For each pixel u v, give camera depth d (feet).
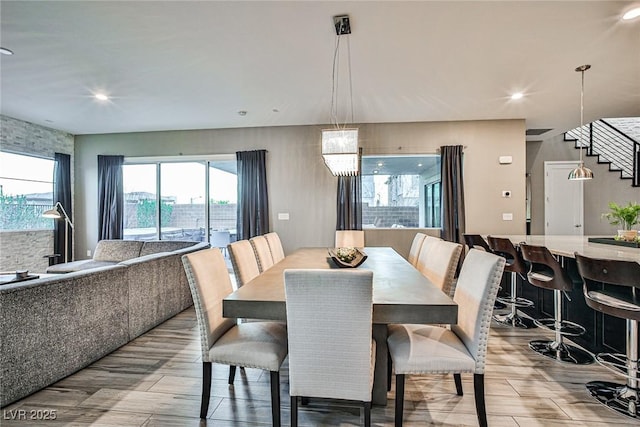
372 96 13.82
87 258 20.24
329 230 18.51
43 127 18.34
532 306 11.91
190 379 7.55
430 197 18.47
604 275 6.31
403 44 9.56
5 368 6.39
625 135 21.36
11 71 11.18
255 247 9.69
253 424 5.99
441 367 5.57
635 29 8.80
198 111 15.84
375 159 18.69
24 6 7.64
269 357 5.76
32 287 6.83
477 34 9.04
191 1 7.55
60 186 19.12
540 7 7.88
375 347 6.28
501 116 16.83
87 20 8.27
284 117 17.01
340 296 4.93
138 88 12.81
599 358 7.75
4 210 16.80
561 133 20.44
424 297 5.67
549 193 21.90
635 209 10.22
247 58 10.38
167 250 15.57
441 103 14.73
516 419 6.08
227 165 19.60
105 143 20.08
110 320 8.87
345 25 8.56
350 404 6.59
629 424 5.94
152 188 20.11
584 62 10.72
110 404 6.56
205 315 6.18
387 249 12.09
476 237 12.92
